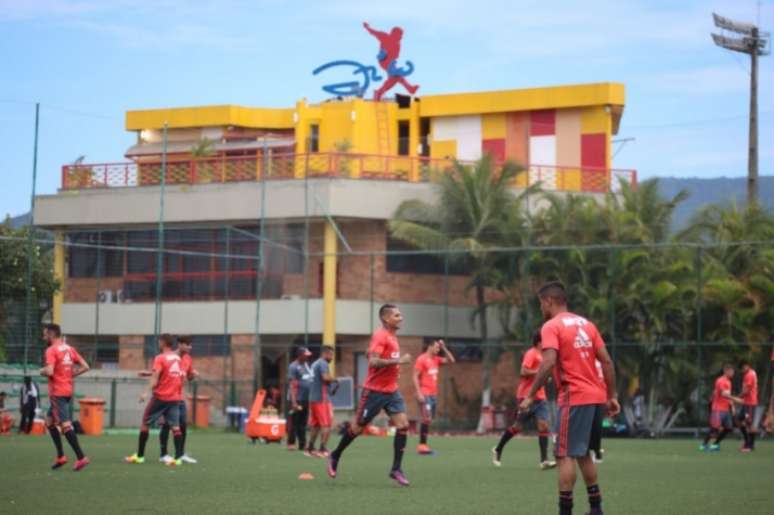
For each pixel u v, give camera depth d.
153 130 68.44
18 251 44.00
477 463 25.12
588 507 15.03
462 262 52.31
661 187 57.69
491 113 63.44
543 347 12.43
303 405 30.02
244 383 50.41
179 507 14.61
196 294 55.22
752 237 49.81
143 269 56.19
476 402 53.53
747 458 28.19
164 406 23.16
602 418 12.63
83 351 47.47
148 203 55.53
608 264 48.19
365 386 18.67
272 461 24.86
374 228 54.72
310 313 53.38
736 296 45.62
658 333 46.75
